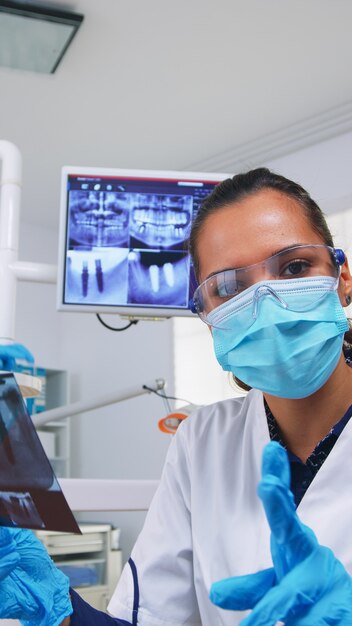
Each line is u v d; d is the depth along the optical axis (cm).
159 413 407
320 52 303
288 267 94
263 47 298
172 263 177
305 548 64
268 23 284
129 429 424
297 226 95
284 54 303
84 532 321
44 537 308
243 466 100
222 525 97
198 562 99
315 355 91
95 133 359
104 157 384
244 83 323
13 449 79
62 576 93
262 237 93
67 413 203
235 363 95
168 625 102
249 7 274
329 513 86
